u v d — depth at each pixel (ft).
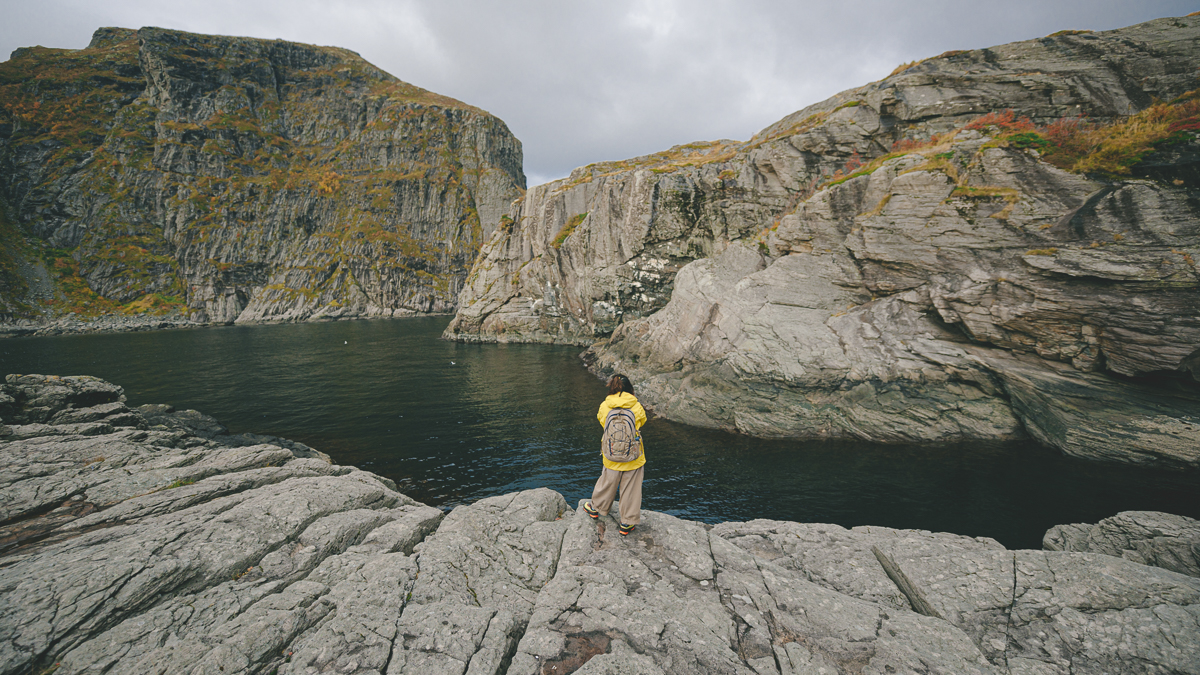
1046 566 16.76
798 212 84.48
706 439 62.54
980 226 61.31
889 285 68.90
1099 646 13.41
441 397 88.58
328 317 328.29
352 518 20.35
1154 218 49.83
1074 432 49.65
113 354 149.38
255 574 16.26
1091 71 71.15
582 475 52.44
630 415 18.62
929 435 57.31
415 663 12.25
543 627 13.60
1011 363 56.24
